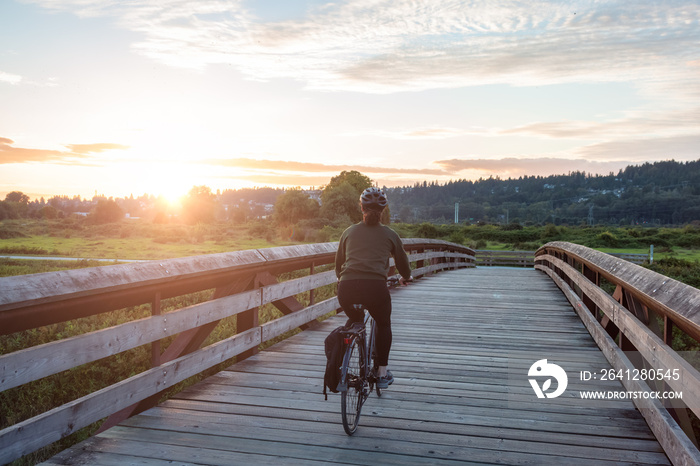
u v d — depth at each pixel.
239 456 3.11
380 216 3.86
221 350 4.76
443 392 4.45
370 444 3.34
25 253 54.28
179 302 10.75
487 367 5.27
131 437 3.36
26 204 146.38
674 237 72.38
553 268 15.01
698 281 14.70
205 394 4.26
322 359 5.38
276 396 4.23
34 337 7.45
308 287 6.84
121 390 3.44
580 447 3.30
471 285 12.94
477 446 3.32
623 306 4.83
